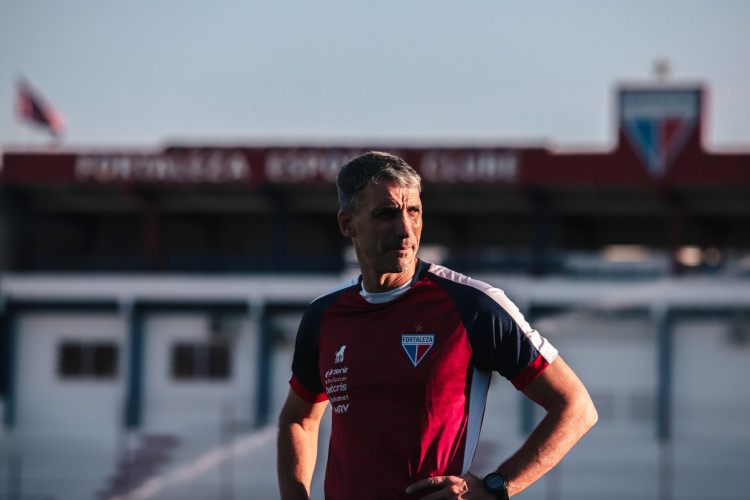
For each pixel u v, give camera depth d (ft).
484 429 81.15
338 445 9.32
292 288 85.76
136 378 86.38
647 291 80.23
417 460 8.82
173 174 90.02
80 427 87.20
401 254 8.95
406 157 87.45
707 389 79.56
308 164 88.74
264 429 84.28
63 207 100.07
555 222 103.14
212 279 86.43
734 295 79.10
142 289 86.79
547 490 76.95
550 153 85.10
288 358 86.28
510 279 82.12
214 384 86.69
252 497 80.94
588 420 8.87
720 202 89.25
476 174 86.22
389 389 8.95
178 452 83.92
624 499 75.92
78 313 88.17
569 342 81.92
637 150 83.82
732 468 76.95
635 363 80.74
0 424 87.15
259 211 100.94
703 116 82.89
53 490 82.12
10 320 88.28
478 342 8.94
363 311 9.36
